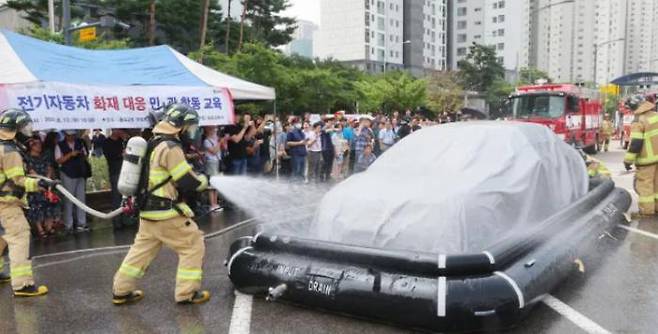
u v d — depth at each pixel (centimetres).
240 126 1080
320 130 1383
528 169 549
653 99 845
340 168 1483
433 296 399
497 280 405
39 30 2350
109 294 536
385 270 432
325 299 446
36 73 785
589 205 643
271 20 4897
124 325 454
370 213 482
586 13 10144
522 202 519
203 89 950
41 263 665
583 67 10225
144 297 521
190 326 448
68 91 782
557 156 637
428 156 566
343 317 454
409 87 4225
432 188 487
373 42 9781
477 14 10956
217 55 3072
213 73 1069
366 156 1371
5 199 527
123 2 3609
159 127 479
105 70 910
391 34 10069
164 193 476
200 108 938
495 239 472
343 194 513
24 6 3353
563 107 1897
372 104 4103
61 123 766
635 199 1030
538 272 437
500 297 397
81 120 790
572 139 1919
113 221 875
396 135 1533
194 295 501
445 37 11150
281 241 490
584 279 546
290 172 1292
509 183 520
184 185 468
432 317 399
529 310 424
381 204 482
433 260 412
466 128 604
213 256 673
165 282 566
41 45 896
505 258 426
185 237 489
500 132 585
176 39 4103
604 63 10025
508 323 402
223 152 1068
